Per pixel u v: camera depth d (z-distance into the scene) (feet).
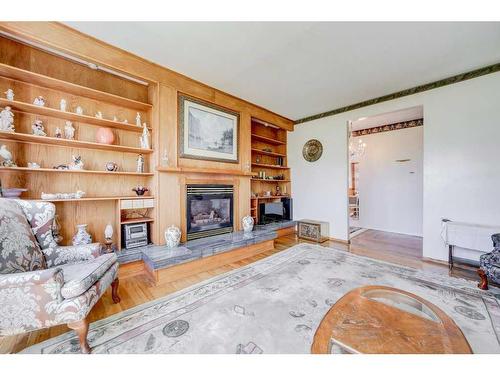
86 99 8.63
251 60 8.64
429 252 10.41
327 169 14.92
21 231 5.40
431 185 10.43
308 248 12.16
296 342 4.73
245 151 13.03
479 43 7.49
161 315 5.75
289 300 6.50
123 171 9.51
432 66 9.02
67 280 4.74
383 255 10.96
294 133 16.93
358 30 6.84
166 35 7.11
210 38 7.25
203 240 10.31
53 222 6.34
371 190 18.43
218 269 9.12
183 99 10.12
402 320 3.94
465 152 9.57
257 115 13.91
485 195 9.13
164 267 7.73
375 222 18.17
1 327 4.09
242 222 12.51
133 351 4.49
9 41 6.97
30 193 7.52
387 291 5.12
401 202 16.85
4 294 4.10
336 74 9.74
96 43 7.40
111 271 6.08
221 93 11.66
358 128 18.81
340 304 4.47
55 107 7.92
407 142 16.69
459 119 9.70
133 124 9.55
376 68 9.20
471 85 9.40
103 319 5.60
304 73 9.61
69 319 4.35
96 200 8.76
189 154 10.36
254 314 5.78
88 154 8.71
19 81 7.23
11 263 4.90
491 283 7.59
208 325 5.32
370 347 3.33
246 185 13.10
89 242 7.90
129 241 8.80
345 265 9.43
